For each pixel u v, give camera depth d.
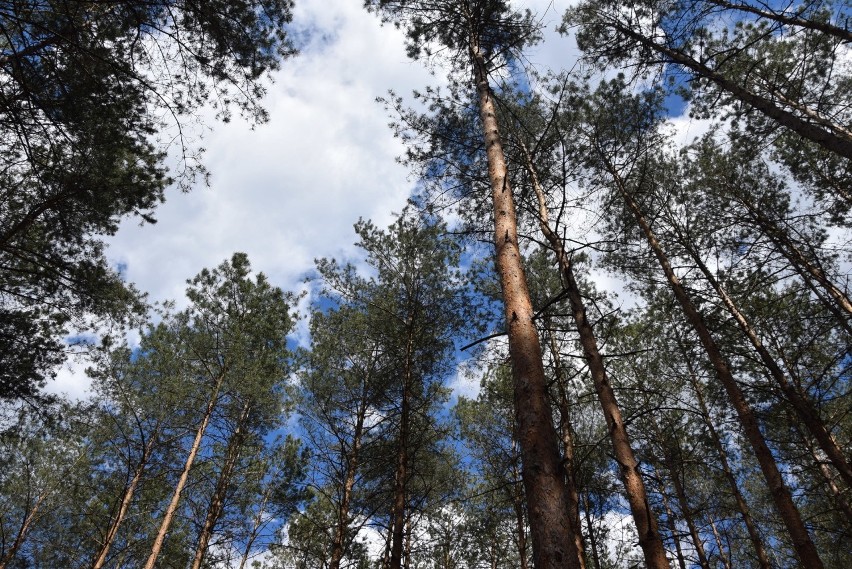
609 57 9.45
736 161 10.94
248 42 6.71
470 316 10.89
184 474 11.94
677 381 11.77
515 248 5.12
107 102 6.83
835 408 9.91
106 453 14.00
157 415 12.42
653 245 10.22
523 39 8.16
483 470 12.36
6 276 9.20
